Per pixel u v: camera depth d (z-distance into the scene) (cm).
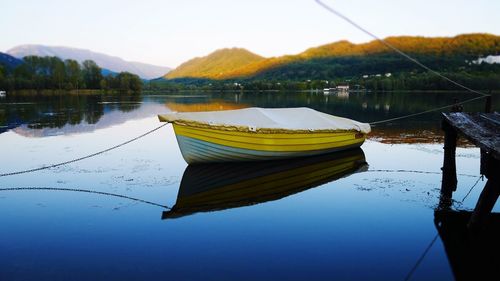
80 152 1295
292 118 1234
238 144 1048
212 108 3494
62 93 8444
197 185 896
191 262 518
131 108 3466
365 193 828
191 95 7969
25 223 662
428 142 1462
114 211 721
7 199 791
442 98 4662
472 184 888
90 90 9200
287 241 585
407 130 1780
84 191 845
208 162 1080
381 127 1884
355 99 4906
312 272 491
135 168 1058
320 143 1177
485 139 595
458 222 658
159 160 1160
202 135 1020
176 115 998
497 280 476
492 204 569
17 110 3112
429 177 959
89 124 2127
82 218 685
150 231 626
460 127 718
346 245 571
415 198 789
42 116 2588
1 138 1599
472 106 2819
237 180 941
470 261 521
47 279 475
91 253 547
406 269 501
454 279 477
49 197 805
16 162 1135
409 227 638
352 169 1047
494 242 578
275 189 865
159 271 494
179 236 605
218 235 609
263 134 1051
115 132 1803
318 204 759
